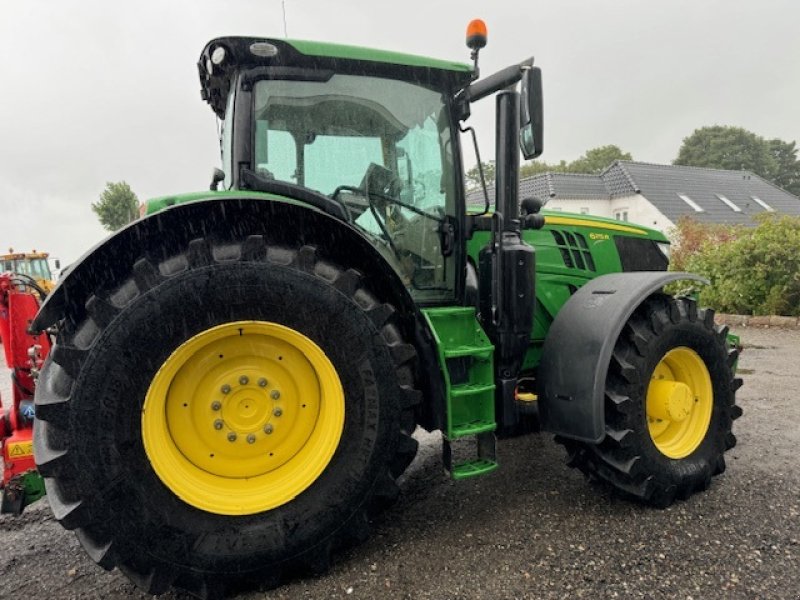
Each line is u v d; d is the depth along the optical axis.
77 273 1.96
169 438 2.07
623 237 3.75
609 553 2.29
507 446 3.64
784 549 2.28
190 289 1.98
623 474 2.65
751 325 8.62
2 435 2.61
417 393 2.30
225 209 2.12
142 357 1.93
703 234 13.31
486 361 2.56
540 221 2.85
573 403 2.61
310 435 2.27
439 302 2.85
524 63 2.47
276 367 2.21
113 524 1.88
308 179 2.57
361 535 2.23
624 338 2.70
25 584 2.27
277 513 2.09
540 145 2.42
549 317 3.28
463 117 2.79
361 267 2.37
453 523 2.61
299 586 2.14
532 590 2.06
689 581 2.08
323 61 2.49
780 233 8.66
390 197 2.72
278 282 2.09
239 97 2.41
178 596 2.15
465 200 2.88
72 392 1.85
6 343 2.67
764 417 4.09
